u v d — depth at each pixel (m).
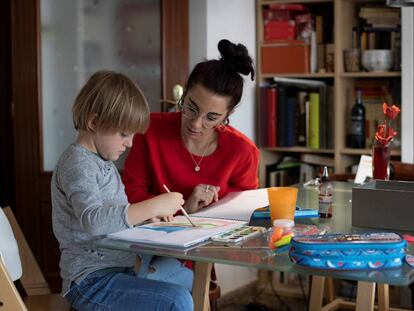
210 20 3.49
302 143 3.76
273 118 3.75
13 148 3.44
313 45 3.68
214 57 3.54
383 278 1.31
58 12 3.34
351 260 1.36
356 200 1.78
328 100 3.67
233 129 2.44
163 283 1.75
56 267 3.35
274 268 1.39
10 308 1.64
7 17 3.47
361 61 3.62
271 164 3.92
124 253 1.85
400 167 2.84
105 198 1.87
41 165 3.32
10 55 3.47
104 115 1.81
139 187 2.35
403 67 3.38
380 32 3.63
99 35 3.41
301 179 3.77
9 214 2.14
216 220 1.83
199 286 1.76
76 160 1.82
